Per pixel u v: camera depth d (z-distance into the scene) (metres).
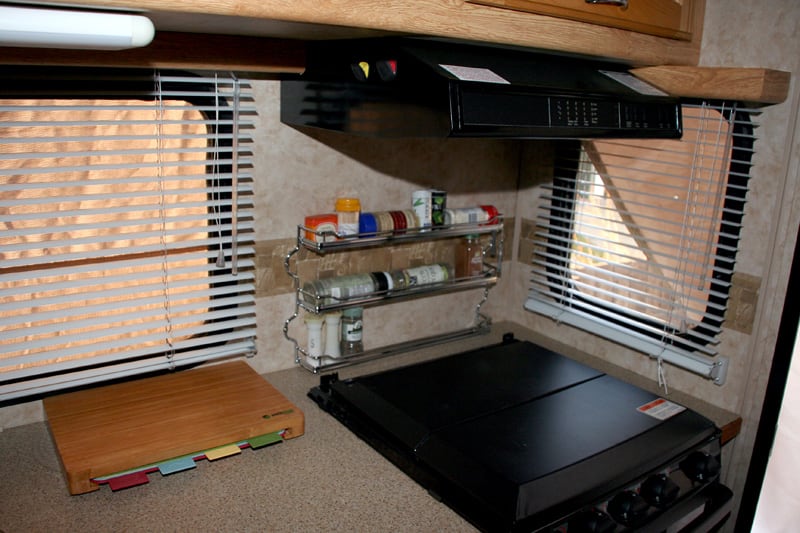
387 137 1.21
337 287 1.64
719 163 1.59
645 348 1.74
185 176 1.41
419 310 1.92
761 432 1.55
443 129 1.06
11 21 0.76
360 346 1.76
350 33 1.17
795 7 1.39
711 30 1.56
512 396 1.42
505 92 1.10
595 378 1.54
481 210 1.86
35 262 1.26
